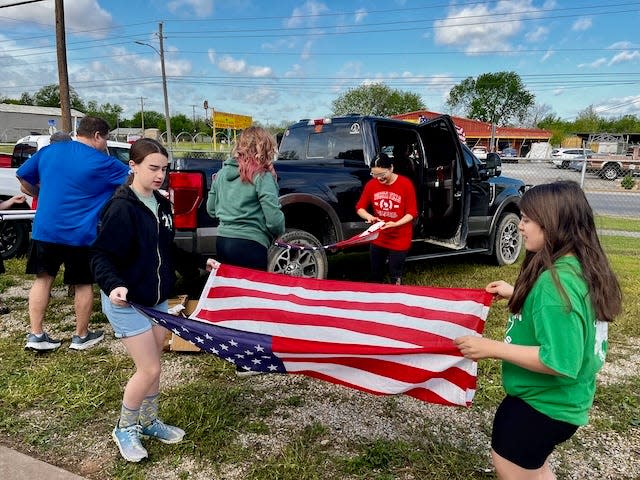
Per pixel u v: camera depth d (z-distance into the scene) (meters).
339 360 2.38
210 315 2.91
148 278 2.43
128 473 2.50
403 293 2.47
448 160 5.89
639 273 6.90
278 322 2.71
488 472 2.55
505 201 6.98
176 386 3.42
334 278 6.17
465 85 87.88
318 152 5.98
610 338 4.45
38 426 2.92
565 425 1.68
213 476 2.50
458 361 2.19
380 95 72.69
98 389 3.33
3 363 3.71
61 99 12.85
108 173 3.81
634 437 2.94
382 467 2.59
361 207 4.82
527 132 55.66
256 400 3.26
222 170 3.46
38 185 4.12
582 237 1.62
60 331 4.38
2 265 4.95
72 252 3.80
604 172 23.16
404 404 3.25
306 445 2.76
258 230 3.38
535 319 1.62
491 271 6.79
